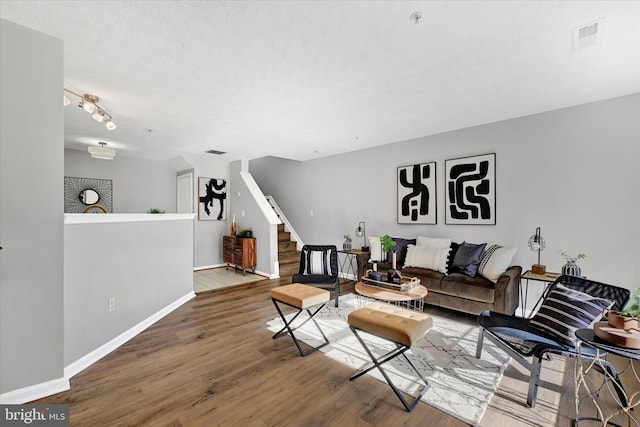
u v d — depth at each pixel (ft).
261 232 18.76
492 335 7.08
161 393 6.43
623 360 7.95
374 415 5.74
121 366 7.59
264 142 15.52
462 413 5.78
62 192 6.56
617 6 5.23
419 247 13.07
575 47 6.59
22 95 6.05
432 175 13.93
